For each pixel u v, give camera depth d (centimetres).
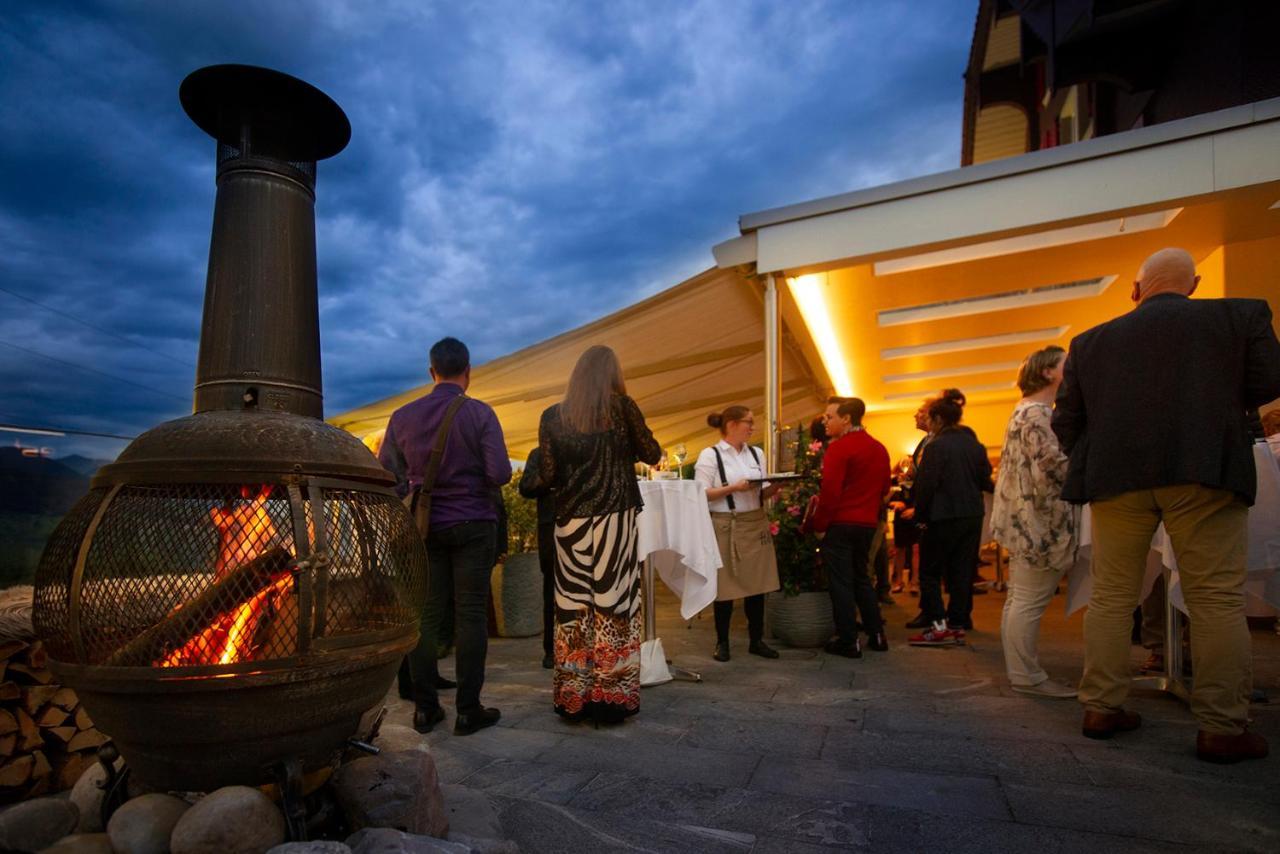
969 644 471
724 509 429
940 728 281
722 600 426
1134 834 185
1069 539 312
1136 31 759
